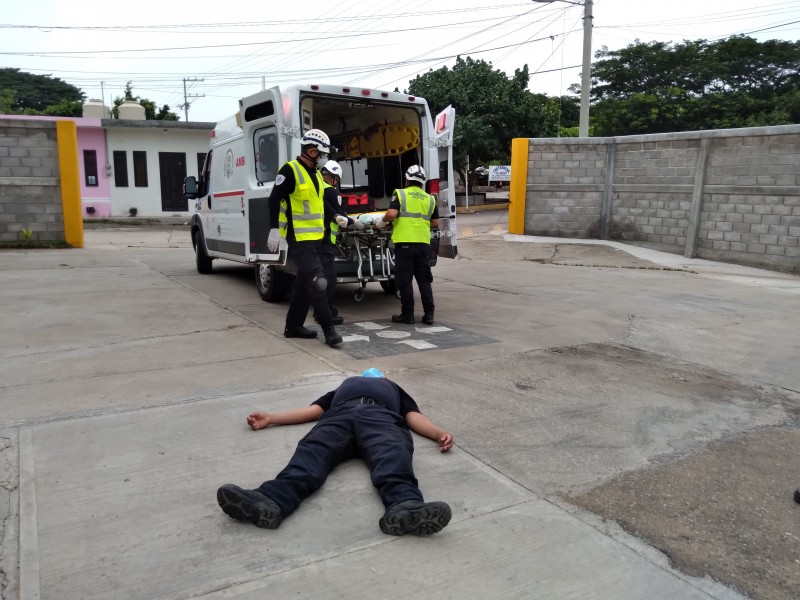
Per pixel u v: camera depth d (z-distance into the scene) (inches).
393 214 261.6
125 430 148.1
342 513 116.2
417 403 173.9
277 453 138.4
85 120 843.4
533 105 984.3
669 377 207.3
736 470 142.2
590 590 98.0
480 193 1130.7
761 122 1352.1
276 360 207.9
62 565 98.5
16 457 133.0
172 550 103.3
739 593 99.3
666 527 117.5
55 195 543.5
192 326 255.6
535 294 354.0
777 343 253.6
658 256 527.8
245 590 94.2
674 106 1444.4
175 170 912.3
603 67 1683.1
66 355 209.5
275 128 280.7
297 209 224.8
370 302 327.6
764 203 481.4
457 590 96.3
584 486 132.0
